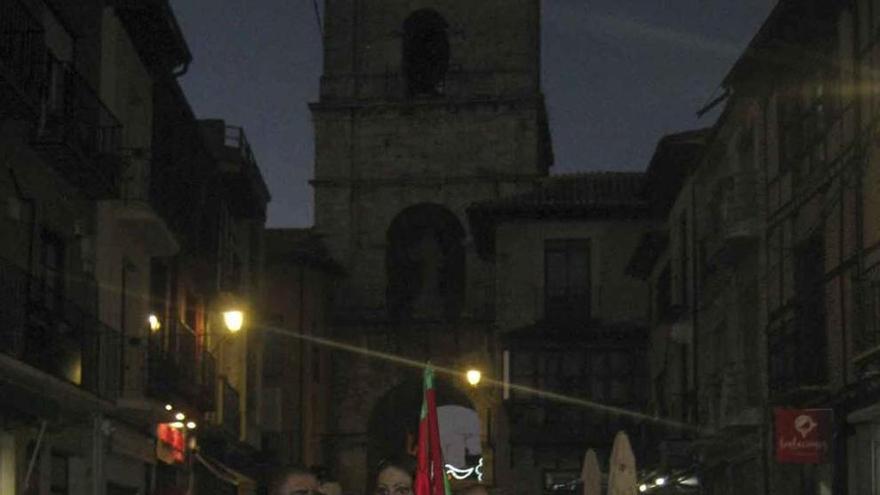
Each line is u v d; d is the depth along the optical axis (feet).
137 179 86.74
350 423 189.26
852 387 71.51
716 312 111.75
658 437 141.90
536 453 152.76
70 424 71.82
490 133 194.70
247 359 139.23
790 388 82.79
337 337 191.11
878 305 67.00
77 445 76.07
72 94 70.64
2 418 60.39
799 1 78.13
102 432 78.79
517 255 160.35
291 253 180.86
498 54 196.24
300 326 180.65
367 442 189.78
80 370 74.54
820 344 80.38
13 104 62.23
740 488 103.35
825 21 79.56
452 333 189.06
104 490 79.41
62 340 71.72
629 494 91.66
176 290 102.58
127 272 91.40
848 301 74.18
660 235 139.23
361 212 195.21
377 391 189.47
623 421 151.84
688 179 125.80
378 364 189.88
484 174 194.08
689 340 124.06
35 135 68.33
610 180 163.12
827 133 79.51
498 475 156.35
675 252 133.59
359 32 198.59
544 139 210.38
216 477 121.19
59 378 66.49
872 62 71.00
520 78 194.70
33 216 69.92
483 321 188.34
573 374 153.48
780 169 90.02
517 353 153.79
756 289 96.27
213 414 116.67
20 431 63.77
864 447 70.85
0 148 64.54
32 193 70.03
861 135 72.13
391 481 22.47
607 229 159.33
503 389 155.94
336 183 195.31
